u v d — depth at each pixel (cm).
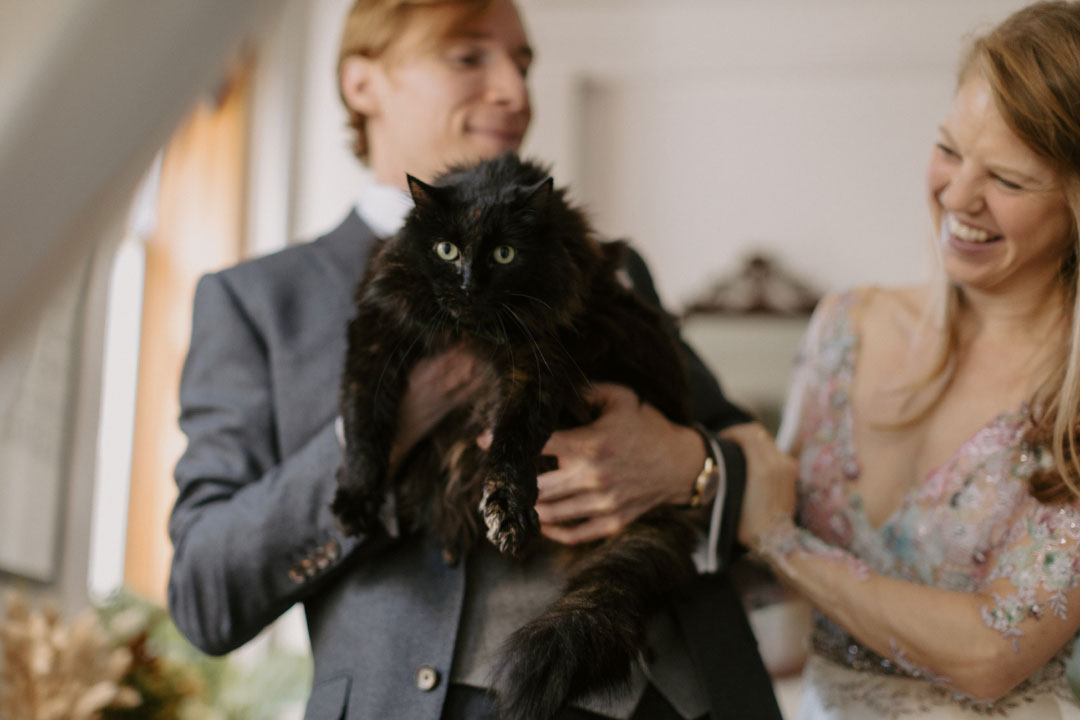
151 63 30
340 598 135
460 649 128
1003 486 145
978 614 133
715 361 517
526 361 127
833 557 144
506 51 172
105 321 278
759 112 532
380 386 131
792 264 521
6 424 242
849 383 168
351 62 176
